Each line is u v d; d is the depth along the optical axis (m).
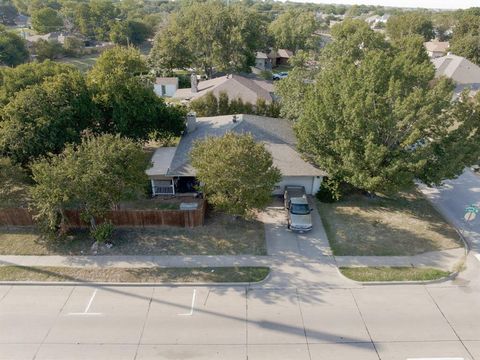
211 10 62.97
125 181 21.42
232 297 18.00
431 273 19.25
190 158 25.00
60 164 20.67
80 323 16.50
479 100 25.92
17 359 14.77
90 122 29.89
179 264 20.19
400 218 24.66
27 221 23.41
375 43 48.81
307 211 23.44
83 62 90.31
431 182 23.30
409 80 24.59
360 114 22.73
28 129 26.03
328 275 19.44
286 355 14.91
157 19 138.25
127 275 19.39
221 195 21.55
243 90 46.50
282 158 26.92
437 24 117.62
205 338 15.70
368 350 15.16
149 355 14.92
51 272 19.61
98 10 124.19
